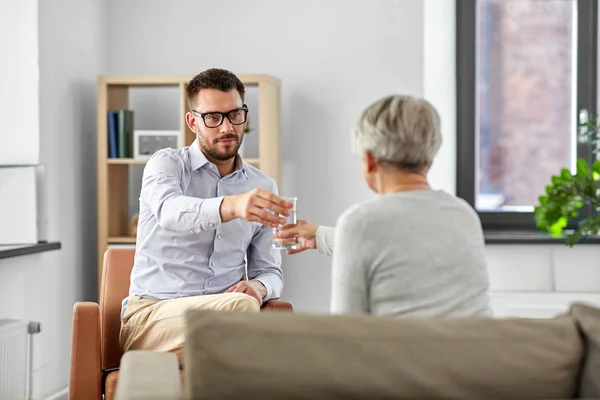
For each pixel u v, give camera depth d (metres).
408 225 2.04
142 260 3.52
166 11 5.48
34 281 4.57
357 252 2.05
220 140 3.48
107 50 5.52
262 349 1.46
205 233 3.50
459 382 1.50
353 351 1.48
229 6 5.44
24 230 4.52
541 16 5.34
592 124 4.84
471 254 2.08
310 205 5.41
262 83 5.00
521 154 5.37
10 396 4.03
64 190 4.92
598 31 5.24
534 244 4.80
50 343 4.74
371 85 5.36
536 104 5.36
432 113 2.15
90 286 5.26
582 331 1.59
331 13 5.37
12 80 4.59
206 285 3.51
